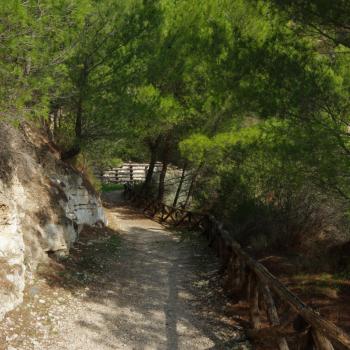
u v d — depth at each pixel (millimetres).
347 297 6738
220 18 10102
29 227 8234
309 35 6742
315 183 7305
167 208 20828
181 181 19453
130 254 11297
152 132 16406
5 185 7629
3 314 5695
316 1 5957
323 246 9008
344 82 6703
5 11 5426
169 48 12992
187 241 13438
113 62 10906
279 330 5262
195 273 9672
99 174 30375
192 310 7266
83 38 9633
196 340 6062
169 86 15820
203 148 12164
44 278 7520
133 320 6668
